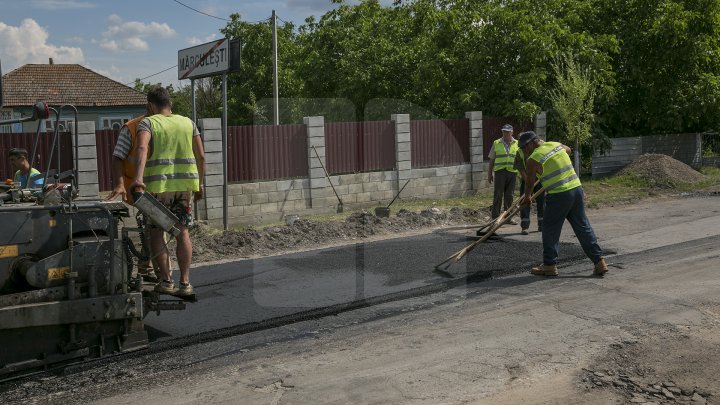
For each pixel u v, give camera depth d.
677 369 4.55
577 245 9.18
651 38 20.09
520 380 4.39
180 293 5.38
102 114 32.12
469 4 19.81
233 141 12.80
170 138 5.25
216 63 11.24
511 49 18.66
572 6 19.73
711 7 19.84
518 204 7.79
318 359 4.82
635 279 7.06
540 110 17.81
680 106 20.34
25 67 32.41
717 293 6.35
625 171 18.19
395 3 23.58
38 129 5.18
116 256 4.80
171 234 4.96
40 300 4.52
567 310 5.94
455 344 5.09
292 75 27.78
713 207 13.03
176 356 4.93
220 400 4.14
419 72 19.00
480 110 18.59
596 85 18.59
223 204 11.96
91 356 4.82
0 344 4.41
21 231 4.52
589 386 4.29
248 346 5.12
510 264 7.88
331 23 24.58
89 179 11.41
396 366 4.66
